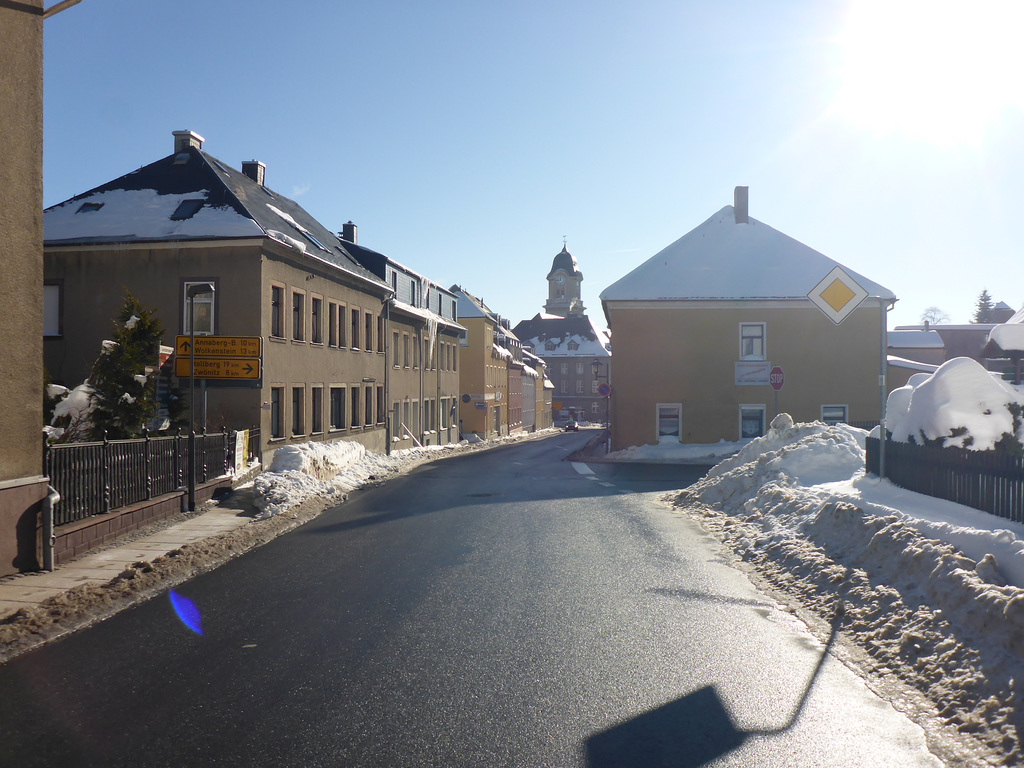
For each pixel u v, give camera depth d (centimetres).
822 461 1480
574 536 1234
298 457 2111
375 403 3700
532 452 4175
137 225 2512
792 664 602
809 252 3641
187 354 1870
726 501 1516
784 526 1130
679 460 3200
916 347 6150
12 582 923
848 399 3453
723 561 1026
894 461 1160
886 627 645
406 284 4381
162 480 1488
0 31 984
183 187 2731
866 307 3456
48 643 689
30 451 1012
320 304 2984
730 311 3491
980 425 1091
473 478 2388
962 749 439
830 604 759
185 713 513
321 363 2969
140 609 804
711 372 3488
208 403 2400
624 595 837
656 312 3509
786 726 482
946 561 673
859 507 980
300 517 1527
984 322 12119
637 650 642
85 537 1121
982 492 898
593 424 13362
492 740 466
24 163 1014
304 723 494
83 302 2488
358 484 2250
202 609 800
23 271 1008
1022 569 624
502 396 7950
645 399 3509
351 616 761
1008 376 3238
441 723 492
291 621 746
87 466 1173
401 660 621
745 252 3659
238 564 1047
